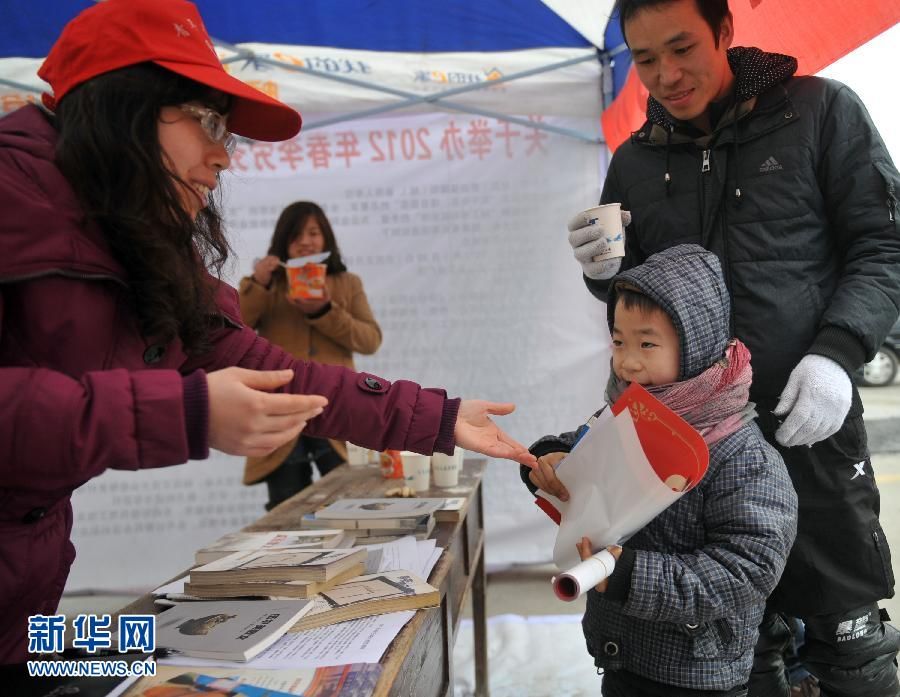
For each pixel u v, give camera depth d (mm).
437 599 1224
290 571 1245
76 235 1066
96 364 1125
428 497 2248
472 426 1512
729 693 1422
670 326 1431
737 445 1401
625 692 1530
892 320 1598
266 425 995
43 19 3045
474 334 4031
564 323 4012
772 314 1726
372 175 3980
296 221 3668
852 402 1670
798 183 1714
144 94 1108
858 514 1710
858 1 1667
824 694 1848
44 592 1221
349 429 1496
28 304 1050
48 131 1147
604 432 1323
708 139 1803
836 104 1703
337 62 3520
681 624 1393
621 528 1295
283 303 3662
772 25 1952
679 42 1645
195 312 1241
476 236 3992
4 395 905
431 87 3629
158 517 4008
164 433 950
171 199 1131
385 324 4039
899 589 3109
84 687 915
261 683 913
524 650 3105
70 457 917
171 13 1164
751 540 1311
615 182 2053
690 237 1845
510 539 4086
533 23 3309
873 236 1658
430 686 1369
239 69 3521
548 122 3914
